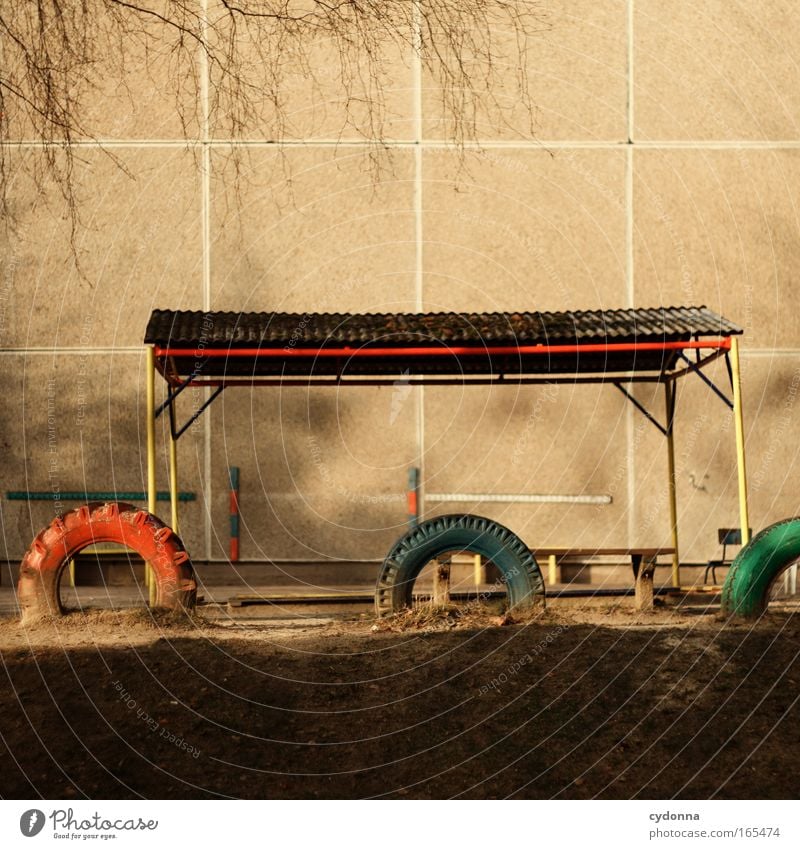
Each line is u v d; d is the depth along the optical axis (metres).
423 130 12.48
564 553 8.84
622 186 12.56
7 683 5.96
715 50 12.66
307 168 12.45
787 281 12.54
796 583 9.53
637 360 10.10
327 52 12.15
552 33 12.52
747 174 12.60
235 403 12.41
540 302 12.51
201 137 12.20
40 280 12.34
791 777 5.20
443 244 12.52
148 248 12.43
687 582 12.03
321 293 12.48
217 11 10.03
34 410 12.36
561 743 5.52
